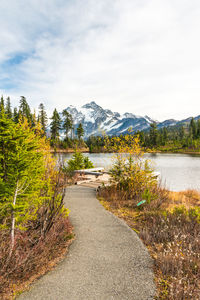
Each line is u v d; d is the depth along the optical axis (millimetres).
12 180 3828
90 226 5434
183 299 2781
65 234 4789
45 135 7898
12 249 3508
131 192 8750
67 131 73750
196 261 3791
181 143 97438
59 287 3002
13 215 3717
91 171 14914
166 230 5059
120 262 3717
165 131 130250
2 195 3775
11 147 3957
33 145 4383
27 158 4039
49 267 3525
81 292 2898
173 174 22219
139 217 6277
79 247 4266
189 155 59375
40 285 3049
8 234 4086
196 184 16766
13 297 2783
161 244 4418
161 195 8812
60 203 4668
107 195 8594
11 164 3795
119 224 5609
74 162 15336
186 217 5918
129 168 9055
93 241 4559
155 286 3070
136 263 3697
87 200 8047
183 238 4531
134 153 9242
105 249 4199
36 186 4348
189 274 3463
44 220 4391
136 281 3178
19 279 3170
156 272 3449
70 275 3299
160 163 34969
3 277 2955
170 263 3600
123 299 2771
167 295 2863
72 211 6668
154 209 6898
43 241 4035
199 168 27516
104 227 5379
